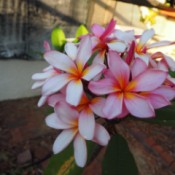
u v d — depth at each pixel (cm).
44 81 21
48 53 20
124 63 18
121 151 22
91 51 20
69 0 67
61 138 20
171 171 49
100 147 26
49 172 23
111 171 22
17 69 66
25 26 65
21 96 63
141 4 81
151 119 21
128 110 18
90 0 70
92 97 20
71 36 69
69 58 20
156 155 52
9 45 65
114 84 18
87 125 18
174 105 21
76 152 19
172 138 57
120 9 78
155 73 18
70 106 19
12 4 62
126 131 57
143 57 21
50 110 26
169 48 69
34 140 53
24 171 46
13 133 54
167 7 87
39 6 64
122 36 23
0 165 47
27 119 57
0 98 62
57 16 67
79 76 19
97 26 24
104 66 19
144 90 18
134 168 22
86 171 47
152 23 85
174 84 21
